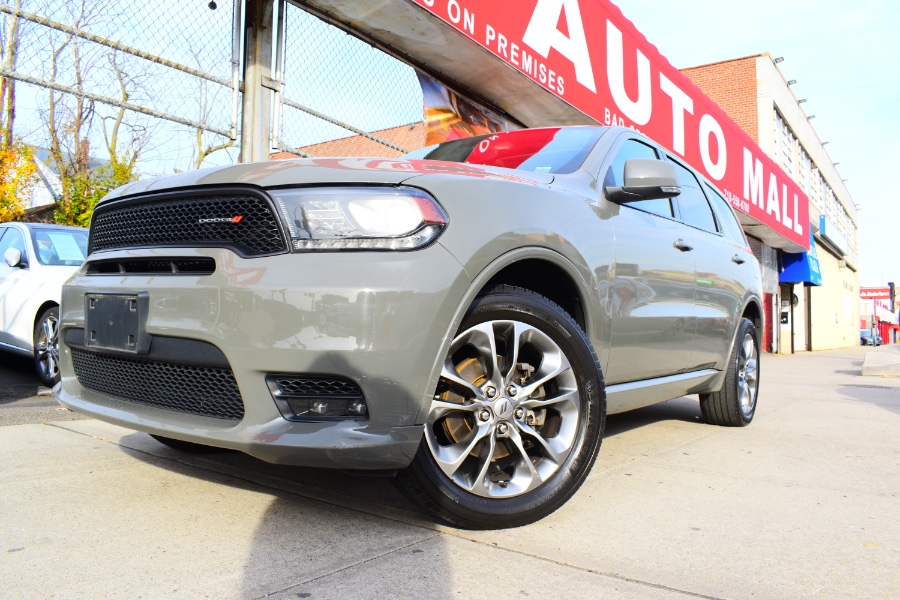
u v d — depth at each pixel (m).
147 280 2.08
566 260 2.31
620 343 2.66
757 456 3.23
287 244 1.87
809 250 22.03
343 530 1.98
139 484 2.38
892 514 2.31
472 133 7.73
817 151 29.16
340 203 1.88
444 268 1.88
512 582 1.65
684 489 2.57
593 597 1.58
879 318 64.62
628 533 2.05
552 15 7.54
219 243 1.97
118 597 1.50
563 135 3.16
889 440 3.73
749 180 14.75
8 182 5.07
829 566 1.82
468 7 6.21
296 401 1.86
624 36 9.27
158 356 2.03
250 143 5.24
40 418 3.56
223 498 2.25
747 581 1.71
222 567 1.69
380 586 1.60
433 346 1.86
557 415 2.26
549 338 2.19
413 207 1.89
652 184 2.67
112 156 4.87
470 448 2.00
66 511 2.08
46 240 5.23
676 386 3.33
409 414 1.83
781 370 10.77
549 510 2.13
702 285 3.45
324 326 1.78
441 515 1.99
